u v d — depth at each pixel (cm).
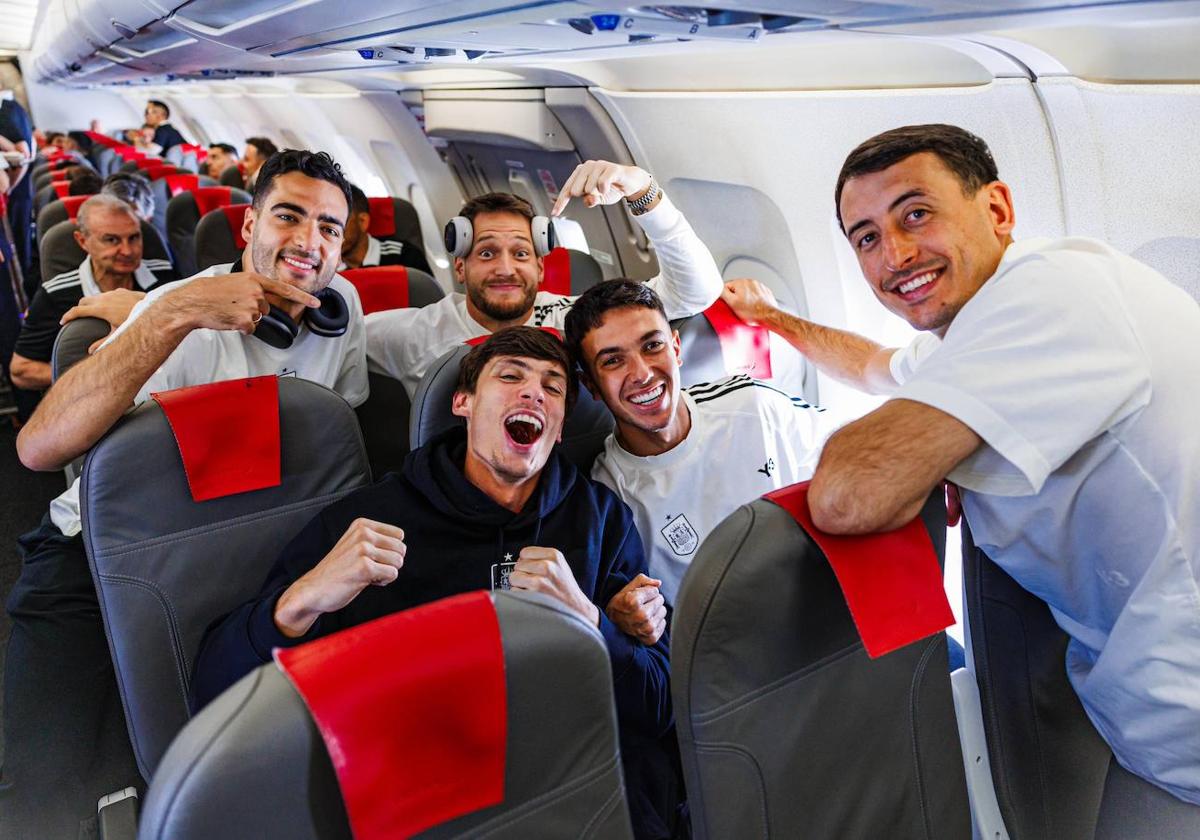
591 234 338
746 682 98
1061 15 113
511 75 281
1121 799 120
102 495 131
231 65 299
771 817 103
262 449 140
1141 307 103
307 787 70
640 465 173
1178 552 105
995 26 124
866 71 179
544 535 146
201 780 65
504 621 75
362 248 329
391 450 210
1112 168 148
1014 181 166
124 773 163
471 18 137
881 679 110
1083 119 146
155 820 65
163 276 325
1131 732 114
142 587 135
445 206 455
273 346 182
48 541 177
